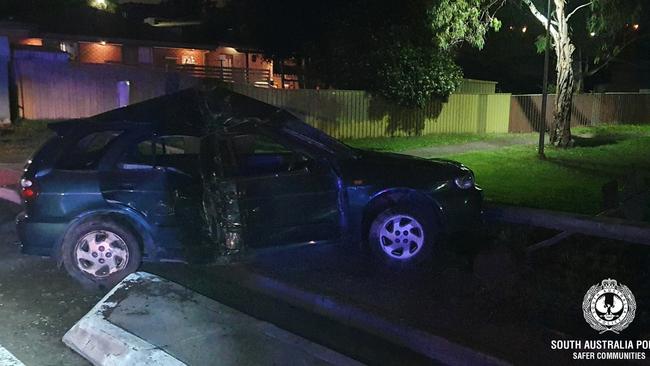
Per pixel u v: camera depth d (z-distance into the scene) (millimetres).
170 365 4254
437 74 21297
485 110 23953
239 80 31078
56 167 5996
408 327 4797
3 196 10016
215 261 6113
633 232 5758
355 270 6301
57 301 5703
